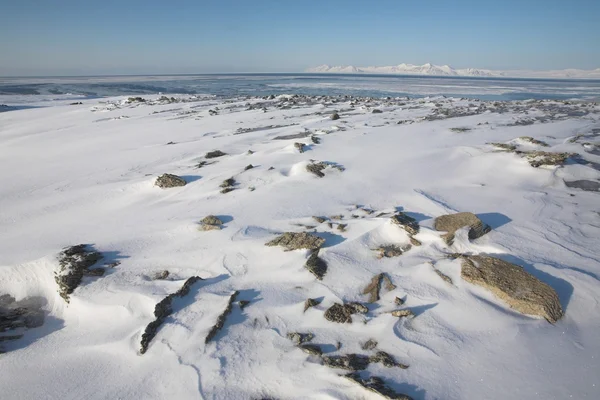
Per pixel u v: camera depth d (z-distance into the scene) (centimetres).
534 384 315
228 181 800
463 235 523
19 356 404
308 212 643
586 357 338
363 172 827
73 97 4178
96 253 551
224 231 584
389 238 539
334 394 316
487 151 945
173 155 1136
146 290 454
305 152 994
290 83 8400
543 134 1176
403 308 409
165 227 625
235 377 340
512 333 367
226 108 2234
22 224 717
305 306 417
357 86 6725
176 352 369
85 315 450
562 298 411
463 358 344
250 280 468
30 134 1758
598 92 5500
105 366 373
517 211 631
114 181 929
